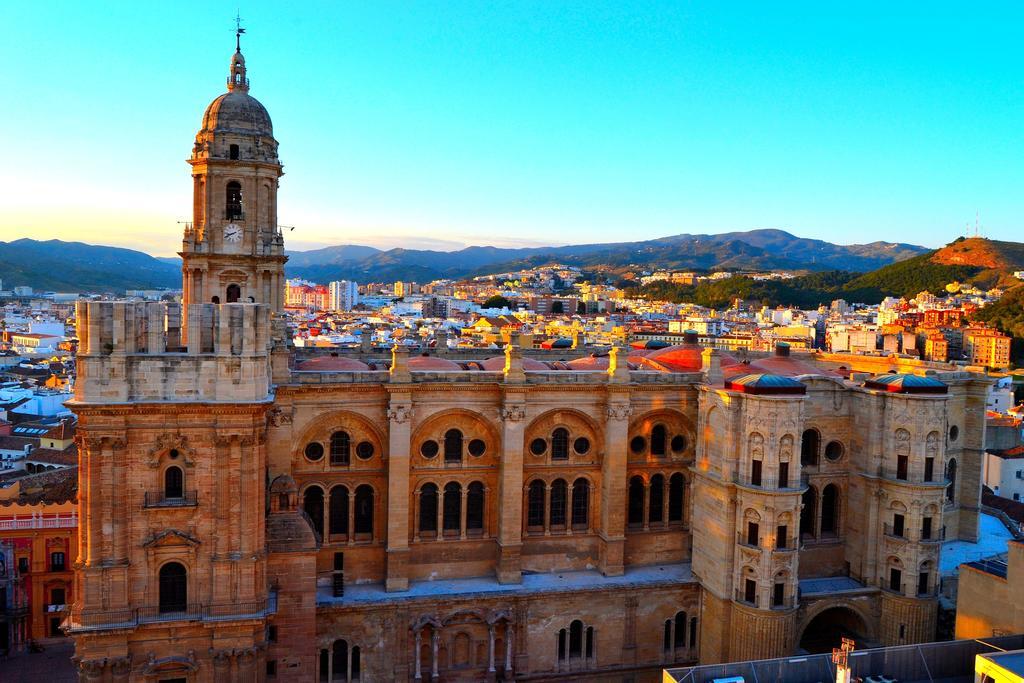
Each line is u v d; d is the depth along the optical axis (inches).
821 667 1996.8
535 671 2768.2
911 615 2773.1
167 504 2177.7
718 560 2748.5
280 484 2440.9
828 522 3046.3
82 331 2101.4
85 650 2144.4
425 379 2723.9
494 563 2866.6
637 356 3472.0
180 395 2167.8
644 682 2861.7
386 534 2741.1
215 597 2209.6
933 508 2792.8
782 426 2600.9
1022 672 1647.4
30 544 3666.3
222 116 2987.2
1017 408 7091.5
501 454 2785.4
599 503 2940.5
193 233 2994.6
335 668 2615.7
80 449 2162.9
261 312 2223.2
